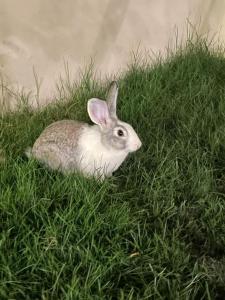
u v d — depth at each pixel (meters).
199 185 0.69
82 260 0.54
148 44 1.00
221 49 1.09
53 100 0.86
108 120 0.68
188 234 0.63
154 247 0.59
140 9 0.95
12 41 0.77
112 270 0.55
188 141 0.77
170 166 0.71
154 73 0.93
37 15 0.78
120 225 0.61
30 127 0.76
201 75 0.95
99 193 0.64
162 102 0.87
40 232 0.58
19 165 0.65
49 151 0.69
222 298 0.55
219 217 0.65
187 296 0.52
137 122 0.82
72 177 0.66
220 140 0.78
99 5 0.86
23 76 0.81
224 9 1.14
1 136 0.73
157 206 0.65
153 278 0.55
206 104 0.87
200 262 0.59
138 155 0.74
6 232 0.56
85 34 0.87
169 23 1.02
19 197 0.61
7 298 0.50
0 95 0.79
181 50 1.04
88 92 0.86
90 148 0.67
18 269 0.53
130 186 0.69
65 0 0.81
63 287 0.52
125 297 0.52
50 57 0.83
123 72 0.96
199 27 1.11
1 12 0.74
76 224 0.59
